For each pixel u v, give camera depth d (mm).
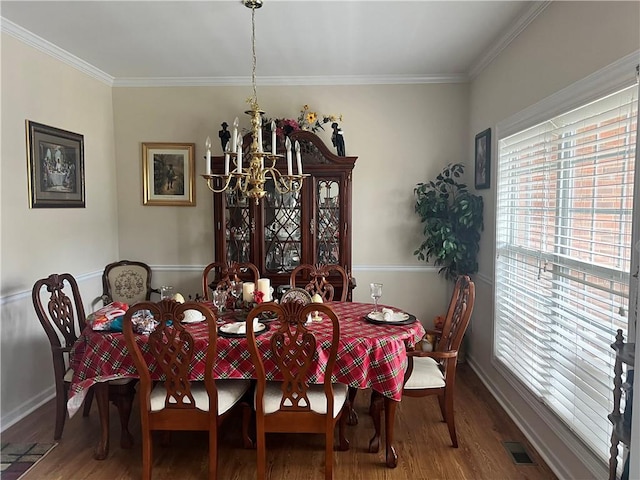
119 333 2414
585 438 2117
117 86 4336
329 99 4301
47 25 3002
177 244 4453
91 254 4008
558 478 2344
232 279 3922
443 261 4133
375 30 3102
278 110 4316
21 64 3105
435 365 2773
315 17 2885
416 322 2650
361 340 2312
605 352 1972
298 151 2824
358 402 3301
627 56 1799
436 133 4289
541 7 2615
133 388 2654
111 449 2658
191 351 2162
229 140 4016
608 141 2006
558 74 2426
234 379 2533
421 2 2670
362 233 4398
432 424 2943
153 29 3084
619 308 1862
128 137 4391
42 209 3332
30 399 3182
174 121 4363
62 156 3551
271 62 3820
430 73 4152
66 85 3625
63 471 2439
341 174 3941
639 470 1303
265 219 4012
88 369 2379
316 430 2211
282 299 2883
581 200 2281
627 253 1873
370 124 4305
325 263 4012
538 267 2736
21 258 3117
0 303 2908
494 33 3160
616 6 1890
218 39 3275
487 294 3641
